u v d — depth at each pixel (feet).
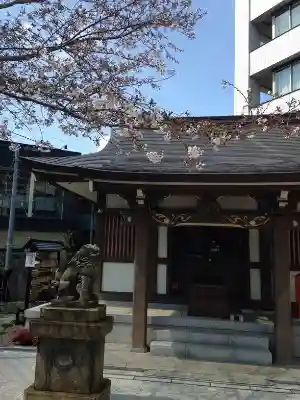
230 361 22.72
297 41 59.62
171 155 26.66
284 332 22.94
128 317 26.21
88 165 23.76
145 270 25.00
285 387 18.58
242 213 24.32
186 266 30.96
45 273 45.91
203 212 24.58
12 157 62.90
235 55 71.10
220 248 30.94
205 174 21.59
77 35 14.82
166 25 15.24
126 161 25.13
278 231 23.81
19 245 62.39
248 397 17.15
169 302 30.01
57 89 14.66
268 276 29.25
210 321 25.45
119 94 14.34
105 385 15.17
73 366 14.32
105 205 31.12
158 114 14.30
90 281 15.46
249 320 25.89
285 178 21.07
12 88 14.52
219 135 14.83
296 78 60.03
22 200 63.98
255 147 29.60
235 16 72.59
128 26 14.99
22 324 33.68
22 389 17.48
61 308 14.61
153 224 25.90
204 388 18.22
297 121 22.34
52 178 24.63
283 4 62.59
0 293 47.85
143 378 19.52
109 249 30.89
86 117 14.40
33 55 14.16
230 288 30.27
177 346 23.45
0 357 22.97
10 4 13.07
